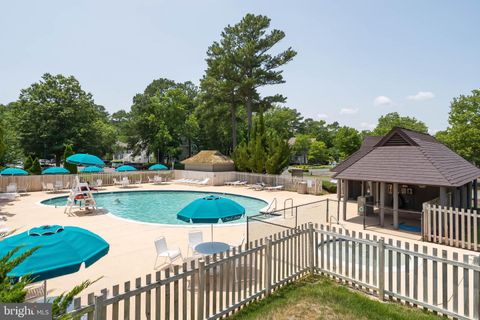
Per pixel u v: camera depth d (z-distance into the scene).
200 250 8.65
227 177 34.81
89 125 53.00
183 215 8.48
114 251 10.86
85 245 4.96
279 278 7.36
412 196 17.67
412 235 12.91
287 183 29.50
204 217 8.16
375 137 21.36
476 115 32.84
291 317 5.91
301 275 8.08
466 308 5.68
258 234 10.12
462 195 16.94
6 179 26.67
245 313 6.19
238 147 37.06
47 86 49.66
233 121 44.53
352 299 6.63
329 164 79.81
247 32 41.34
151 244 11.75
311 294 6.89
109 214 18.22
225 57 40.25
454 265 5.84
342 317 5.88
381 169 14.51
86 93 54.53
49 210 19.52
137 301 4.70
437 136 35.31
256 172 34.66
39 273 4.15
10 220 16.58
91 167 32.94
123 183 32.19
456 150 32.72
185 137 61.16
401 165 14.05
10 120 51.41
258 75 41.38
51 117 49.22
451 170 14.02
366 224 14.98
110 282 8.09
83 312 4.01
